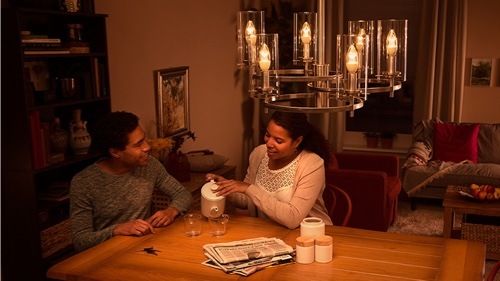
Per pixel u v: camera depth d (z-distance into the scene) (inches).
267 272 78.4
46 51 117.6
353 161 206.2
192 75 197.6
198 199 163.2
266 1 257.8
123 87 157.0
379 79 83.8
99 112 138.2
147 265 81.6
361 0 257.9
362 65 79.4
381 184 176.1
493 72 237.6
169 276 77.6
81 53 126.6
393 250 85.7
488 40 236.5
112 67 151.5
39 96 120.5
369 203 178.4
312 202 96.0
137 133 95.7
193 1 195.9
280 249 83.5
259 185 103.4
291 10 249.4
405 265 79.8
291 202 95.5
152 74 171.5
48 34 130.7
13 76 111.8
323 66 80.6
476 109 242.5
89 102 138.3
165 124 178.5
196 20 198.8
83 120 138.9
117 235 94.4
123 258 84.4
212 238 92.2
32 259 119.3
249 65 81.9
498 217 180.2
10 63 111.6
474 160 224.5
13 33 110.2
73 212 97.8
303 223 87.5
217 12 215.6
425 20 236.4
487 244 164.2
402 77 82.8
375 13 257.0
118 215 101.4
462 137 226.2
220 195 97.8
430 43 234.8
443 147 227.0
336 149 254.1
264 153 105.4
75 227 96.7
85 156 129.6
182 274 78.2
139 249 88.0
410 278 75.4
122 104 156.9
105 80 135.9
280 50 250.2
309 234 86.4
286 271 78.7
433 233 193.9
